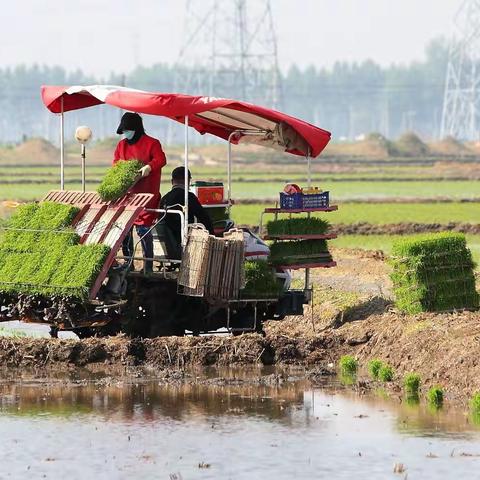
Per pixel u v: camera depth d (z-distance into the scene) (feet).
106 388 85.56
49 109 102.22
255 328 99.66
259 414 77.15
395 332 94.58
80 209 96.94
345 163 613.93
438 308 101.60
